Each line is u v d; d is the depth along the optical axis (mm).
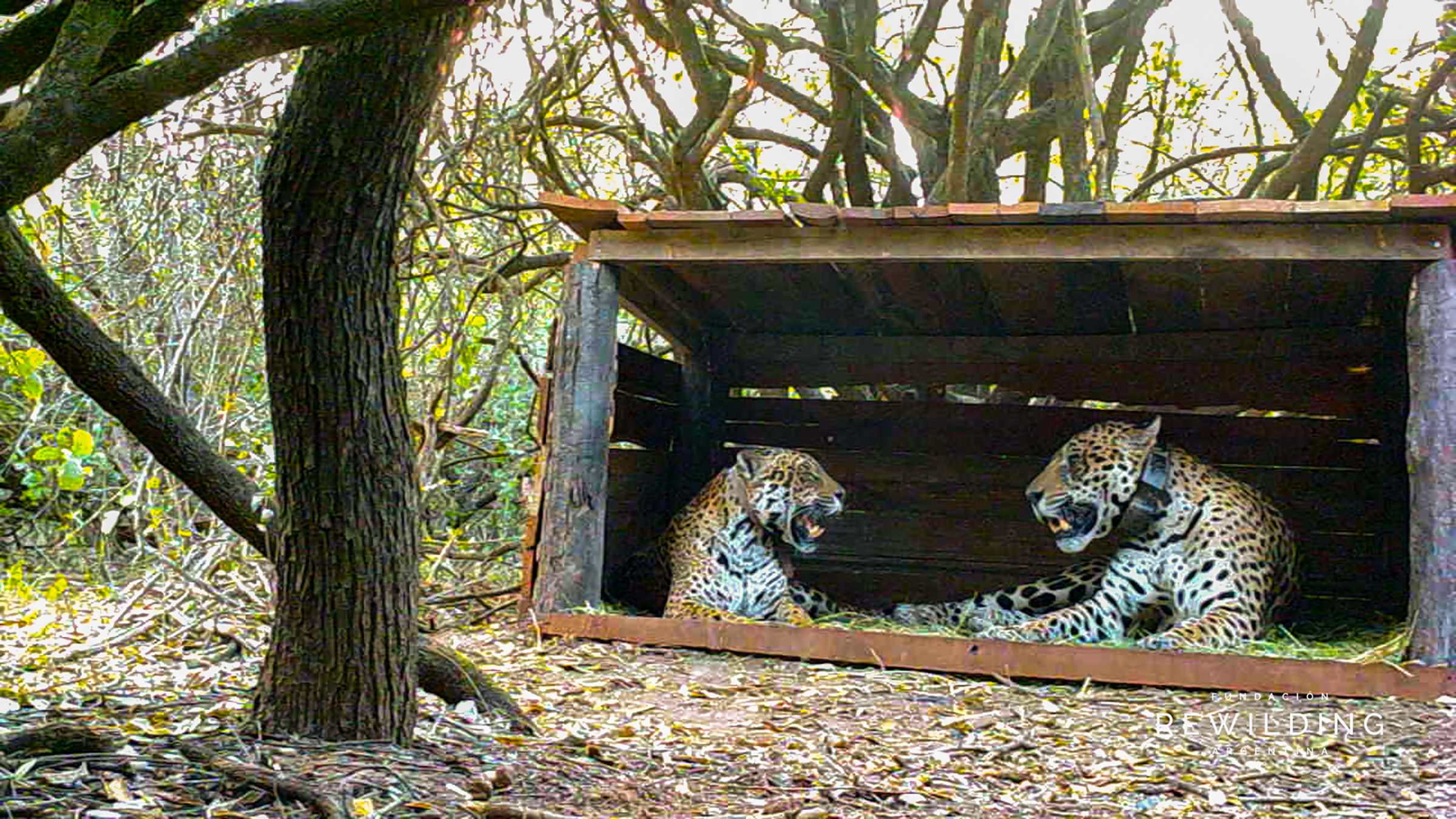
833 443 9016
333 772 3436
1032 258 6258
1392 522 7961
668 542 7879
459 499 9914
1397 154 9344
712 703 5340
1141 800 4059
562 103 9055
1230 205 5859
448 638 6609
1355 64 8250
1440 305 5793
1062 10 8117
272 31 2244
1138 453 7211
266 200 3379
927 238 6387
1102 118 9031
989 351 8773
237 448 7559
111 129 2275
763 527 7648
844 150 9195
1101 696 5680
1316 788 4219
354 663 3746
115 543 8141
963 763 4480
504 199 9445
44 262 7492
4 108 2752
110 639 5840
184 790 3162
